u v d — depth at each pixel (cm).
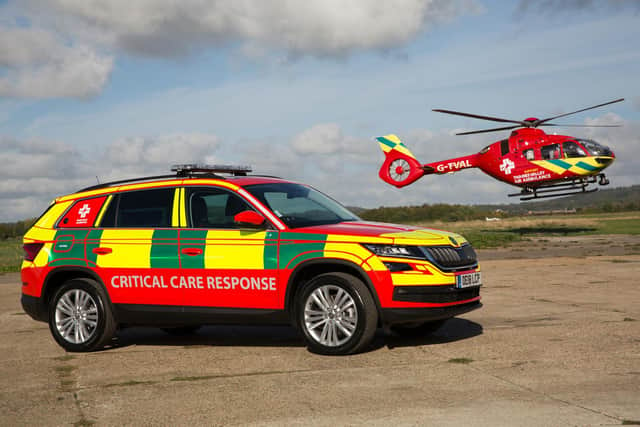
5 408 432
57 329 666
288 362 546
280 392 443
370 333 557
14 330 801
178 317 624
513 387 429
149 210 654
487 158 3266
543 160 3062
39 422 396
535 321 710
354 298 555
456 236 616
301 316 579
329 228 584
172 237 630
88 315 657
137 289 638
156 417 396
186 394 450
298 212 621
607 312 756
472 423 352
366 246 558
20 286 1404
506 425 345
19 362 598
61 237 686
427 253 561
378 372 491
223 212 622
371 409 389
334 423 365
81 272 679
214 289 607
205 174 648
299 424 366
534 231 3806
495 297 938
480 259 1805
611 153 2992
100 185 697
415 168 3675
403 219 7200
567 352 538
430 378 464
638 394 401
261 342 657
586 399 393
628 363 490
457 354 548
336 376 484
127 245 648
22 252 2920
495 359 521
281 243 586
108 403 436
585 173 2981
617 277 1159
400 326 635
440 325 652
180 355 606
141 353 629
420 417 368
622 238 2777
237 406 412
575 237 3077
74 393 469
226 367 539
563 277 1190
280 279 581
